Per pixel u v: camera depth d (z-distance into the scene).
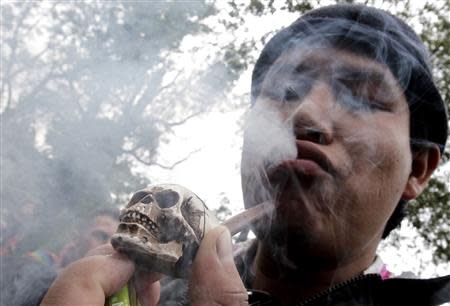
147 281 0.62
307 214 0.75
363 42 0.85
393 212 0.91
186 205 0.63
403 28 0.91
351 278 0.83
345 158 0.77
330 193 0.76
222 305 0.61
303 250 0.79
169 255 0.60
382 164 0.81
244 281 0.90
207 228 0.64
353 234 0.79
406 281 0.85
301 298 0.84
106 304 0.59
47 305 0.56
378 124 0.81
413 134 0.89
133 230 0.60
